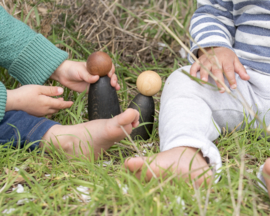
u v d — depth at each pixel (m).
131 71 1.80
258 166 1.02
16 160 0.97
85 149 1.05
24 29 1.31
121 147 1.14
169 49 2.00
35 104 1.18
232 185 0.85
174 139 0.94
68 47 1.58
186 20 2.09
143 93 1.19
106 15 2.01
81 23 1.84
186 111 1.03
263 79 1.19
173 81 1.17
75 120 1.32
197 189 0.83
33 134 1.08
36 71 1.31
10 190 0.89
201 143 0.91
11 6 1.63
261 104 1.20
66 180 0.91
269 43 1.22
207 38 1.26
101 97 1.17
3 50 1.27
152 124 1.22
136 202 0.74
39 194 0.82
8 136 1.08
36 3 1.60
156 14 2.32
